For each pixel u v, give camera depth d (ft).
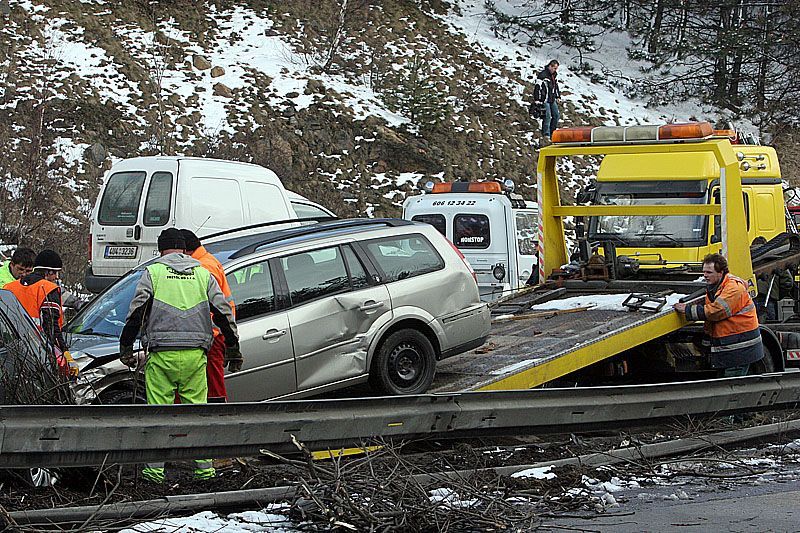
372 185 108.58
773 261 59.36
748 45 152.87
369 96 128.06
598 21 169.07
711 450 38.42
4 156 87.71
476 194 71.67
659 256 60.95
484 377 39.11
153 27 130.62
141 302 31.32
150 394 31.65
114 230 60.08
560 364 40.81
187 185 58.80
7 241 76.69
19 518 25.13
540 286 54.19
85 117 102.68
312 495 26.32
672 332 47.70
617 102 148.25
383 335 38.47
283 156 107.04
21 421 24.57
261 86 121.19
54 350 31.19
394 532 25.76
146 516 26.66
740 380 41.29
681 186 61.62
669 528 26.61
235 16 140.87
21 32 118.01
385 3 155.63
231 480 31.37
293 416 28.94
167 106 111.04
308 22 143.13
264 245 37.52
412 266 40.14
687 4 161.99
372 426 30.58
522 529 26.48
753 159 72.18
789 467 36.01
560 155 54.65
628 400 37.01
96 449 25.64
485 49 152.15
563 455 36.55
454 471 31.32
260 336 35.55
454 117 129.18
